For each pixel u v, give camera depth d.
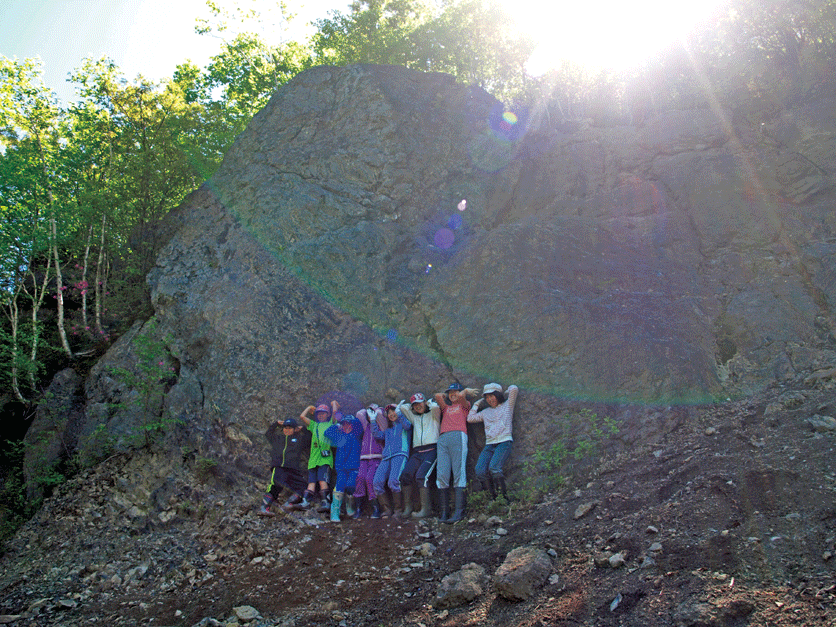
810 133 9.16
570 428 6.57
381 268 8.71
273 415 7.59
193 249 9.67
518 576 4.37
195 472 7.54
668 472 5.39
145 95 12.73
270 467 7.30
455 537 5.80
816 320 7.01
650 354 6.77
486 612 4.29
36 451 8.45
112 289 11.70
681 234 8.66
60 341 10.95
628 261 8.28
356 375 7.78
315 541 6.15
